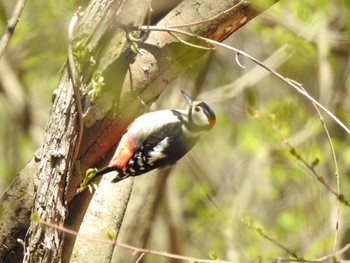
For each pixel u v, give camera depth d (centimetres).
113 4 737
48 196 730
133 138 870
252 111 902
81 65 732
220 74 1844
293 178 1688
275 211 1897
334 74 1587
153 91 764
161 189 1362
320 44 1486
